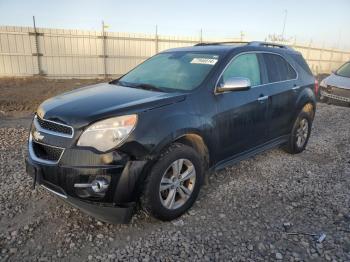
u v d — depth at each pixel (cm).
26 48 1516
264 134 457
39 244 286
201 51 431
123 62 1762
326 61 2881
